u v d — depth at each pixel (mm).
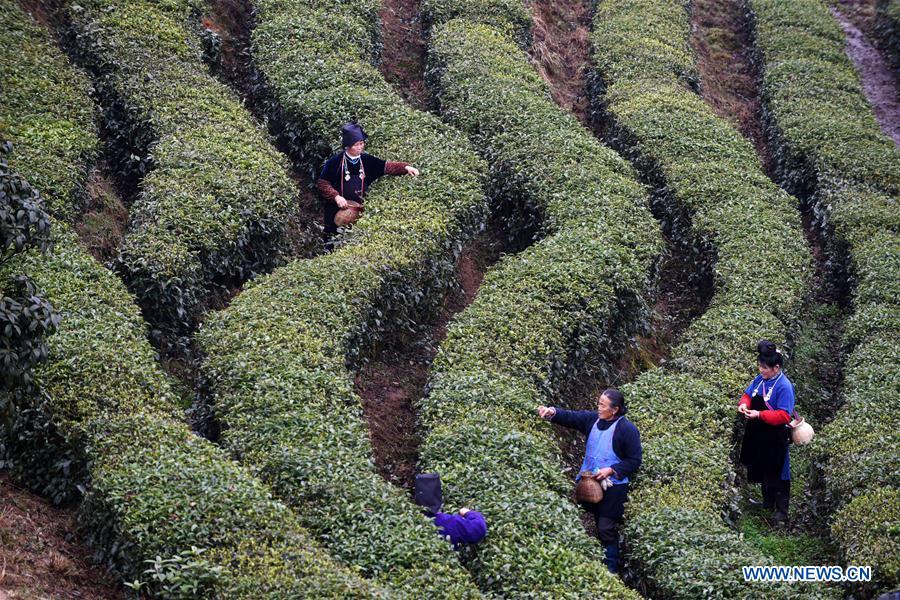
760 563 11211
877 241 21125
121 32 20656
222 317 14102
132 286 14562
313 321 14203
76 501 11117
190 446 11008
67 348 12156
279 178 17703
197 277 15188
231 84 22812
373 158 18109
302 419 11898
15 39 19172
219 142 18234
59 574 9805
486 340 15062
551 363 15180
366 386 15102
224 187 16719
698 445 14078
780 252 20328
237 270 16250
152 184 16625
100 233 16125
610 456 12055
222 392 12648
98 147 17453
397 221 17156
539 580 10203
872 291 19484
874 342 17672
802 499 14820
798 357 19156
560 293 16531
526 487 11672
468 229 18484
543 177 20500
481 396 13531
